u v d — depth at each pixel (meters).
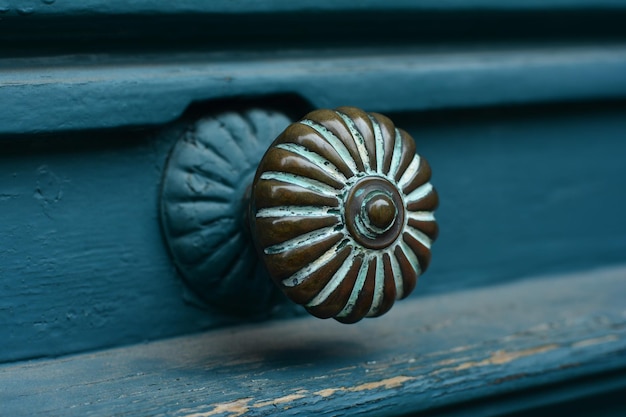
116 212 0.40
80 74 0.39
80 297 0.40
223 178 0.41
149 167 0.41
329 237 0.36
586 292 0.48
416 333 0.43
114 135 0.40
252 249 0.41
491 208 0.47
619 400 0.45
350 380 0.38
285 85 0.42
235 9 0.41
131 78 0.39
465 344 0.42
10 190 0.39
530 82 0.47
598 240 0.50
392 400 0.38
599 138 0.50
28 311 0.39
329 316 0.37
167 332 0.41
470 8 0.45
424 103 0.45
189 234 0.41
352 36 0.44
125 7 0.39
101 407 0.36
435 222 0.39
